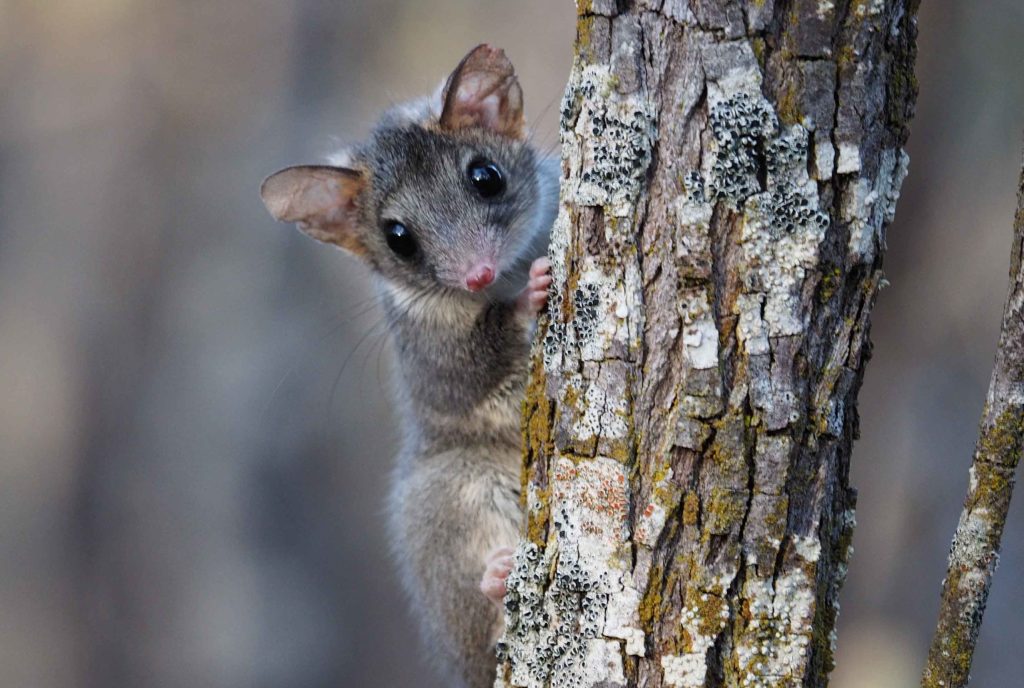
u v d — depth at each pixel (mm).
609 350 4832
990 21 12156
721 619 4598
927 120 12172
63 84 17906
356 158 9344
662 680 4660
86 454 17219
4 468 17281
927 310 12688
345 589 16500
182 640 16609
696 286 4629
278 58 17750
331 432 16672
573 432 4945
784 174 4539
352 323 16578
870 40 4504
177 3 17750
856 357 4633
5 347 17422
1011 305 4547
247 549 16719
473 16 17359
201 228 17516
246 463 16797
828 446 4621
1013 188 12516
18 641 16672
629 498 4770
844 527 4879
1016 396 4531
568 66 17094
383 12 17484
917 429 12789
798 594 4590
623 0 4758
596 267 4891
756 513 4586
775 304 4566
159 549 16938
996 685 12961
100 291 17625
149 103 17781
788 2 4512
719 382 4609
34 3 17828
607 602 4770
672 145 4680
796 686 4562
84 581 16875
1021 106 12227
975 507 4605
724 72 4551
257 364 16922
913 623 12430
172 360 17250
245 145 17656
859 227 4551
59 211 17750
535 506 5199
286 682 16203
